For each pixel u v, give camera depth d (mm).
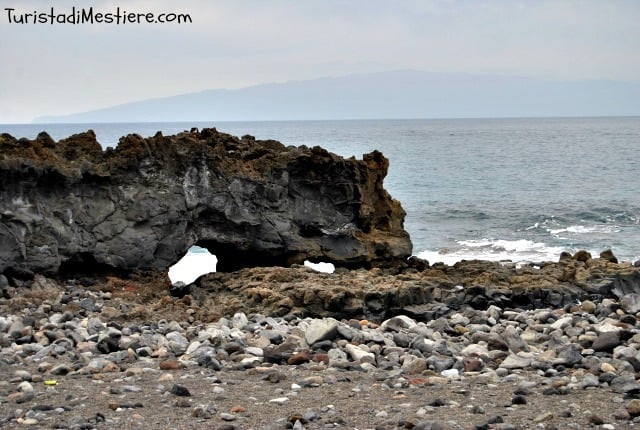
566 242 46875
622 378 14219
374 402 12914
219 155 25609
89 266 23500
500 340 17438
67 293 21703
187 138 24891
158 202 24156
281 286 21750
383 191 28594
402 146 148500
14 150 22203
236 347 16641
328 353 16359
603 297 23406
